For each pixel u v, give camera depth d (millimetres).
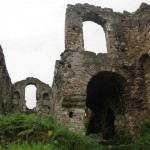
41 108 42750
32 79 44688
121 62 20438
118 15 22312
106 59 20281
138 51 20094
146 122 16484
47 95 44312
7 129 13148
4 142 12562
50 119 15445
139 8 20906
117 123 20859
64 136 13594
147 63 19500
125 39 21562
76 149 13078
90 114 26516
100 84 21609
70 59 19688
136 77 19844
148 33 19250
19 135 12703
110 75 20297
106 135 22812
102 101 23984
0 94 27828
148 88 19062
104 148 15047
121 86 20359
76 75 19328
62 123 17844
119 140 18438
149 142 14008
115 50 20812
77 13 21359
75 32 20641
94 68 19766
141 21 20344
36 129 13219
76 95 18734
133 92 19672
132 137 18516
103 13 22016
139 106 19188
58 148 12188
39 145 10883
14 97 42781
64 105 18344
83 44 20484
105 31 21922
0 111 27594
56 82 20656
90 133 25266
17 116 14523
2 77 28938
